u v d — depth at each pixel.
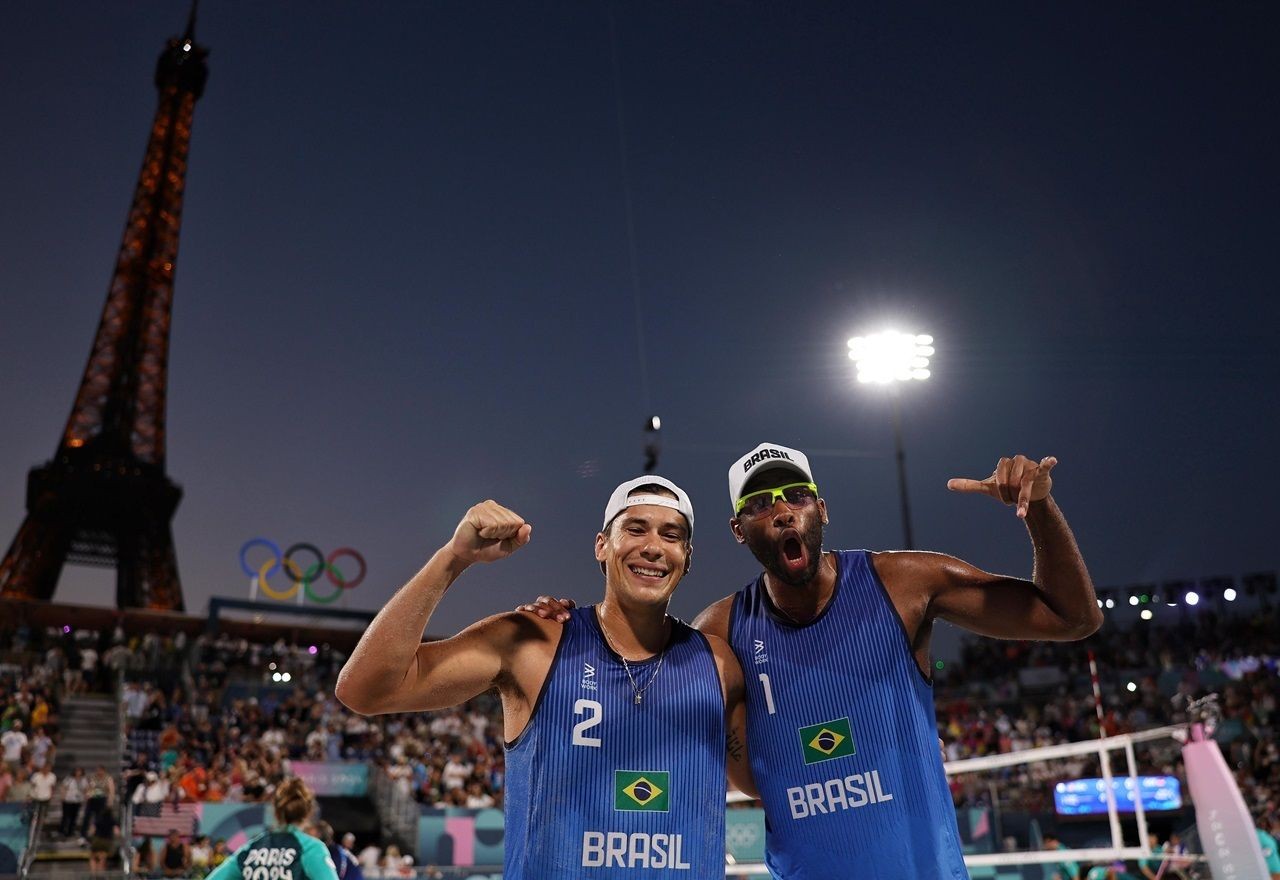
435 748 24.95
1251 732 23.44
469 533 3.12
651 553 3.43
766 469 3.73
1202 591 36.28
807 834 3.47
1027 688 30.58
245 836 18.22
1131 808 18.02
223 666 29.66
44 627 32.62
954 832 3.47
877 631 3.59
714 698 3.42
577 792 3.21
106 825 17.55
